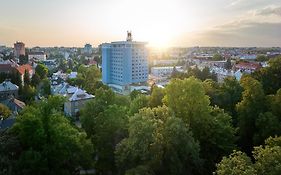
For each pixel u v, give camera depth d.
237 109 77.81
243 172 40.72
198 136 66.88
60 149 59.94
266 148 44.97
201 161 59.09
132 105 82.00
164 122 61.22
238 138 70.62
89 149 64.50
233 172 41.28
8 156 58.12
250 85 77.25
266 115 70.25
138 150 55.31
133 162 56.53
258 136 70.44
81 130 78.69
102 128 68.69
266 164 42.12
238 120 77.38
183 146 57.31
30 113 63.59
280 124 69.06
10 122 92.50
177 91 69.25
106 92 85.50
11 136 60.84
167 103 71.44
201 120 67.00
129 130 60.53
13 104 119.75
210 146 66.25
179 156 57.50
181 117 67.69
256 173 41.41
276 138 51.66
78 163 63.94
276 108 73.25
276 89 90.31
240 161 43.22
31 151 57.31
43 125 63.06
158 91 84.19
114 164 67.19
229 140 66.38
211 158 64.62
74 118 124.69
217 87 95.19
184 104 68.31
